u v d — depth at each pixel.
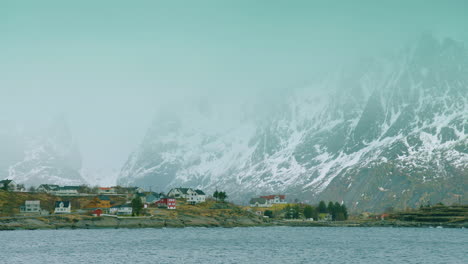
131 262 183.62
